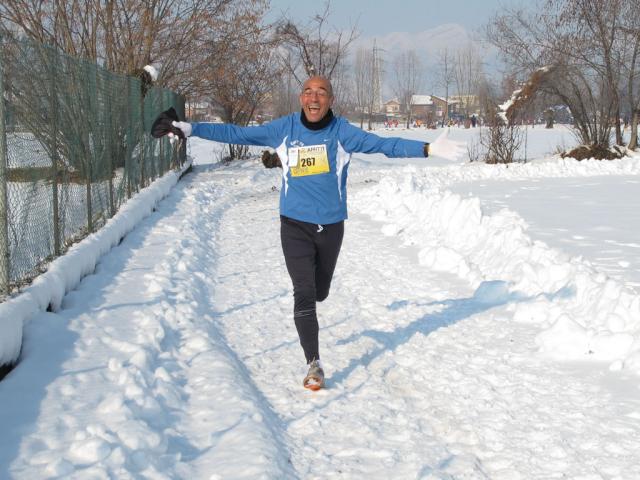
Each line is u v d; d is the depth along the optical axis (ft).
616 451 11.94
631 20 82.53
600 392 14.30
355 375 15.90
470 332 18.57
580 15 82.89
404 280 24.59
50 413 12.58
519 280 22.52
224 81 84.53
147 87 51.60
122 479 10.37
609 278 19.83
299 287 15.29
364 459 11.96
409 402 14.39
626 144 94.12
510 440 12.55
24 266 18.97
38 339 16.20
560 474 11.30
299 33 86.94
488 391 14.62
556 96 89.51
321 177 15.21
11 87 18.63
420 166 83.41
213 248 32.35
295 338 18.71
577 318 18.47
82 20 65.98
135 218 34.06
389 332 19.01
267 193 56.95
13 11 60.23
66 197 24.26
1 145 17.13
